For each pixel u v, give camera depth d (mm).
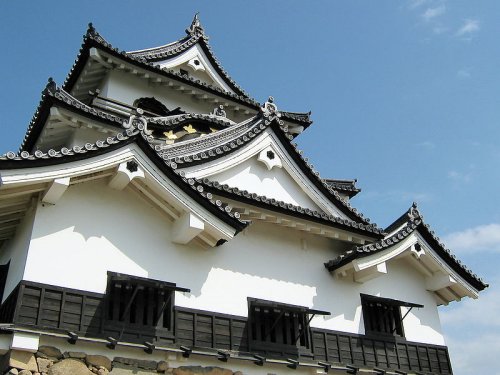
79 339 10336
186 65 27562
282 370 12789
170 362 11359
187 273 12836
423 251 15992
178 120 21438
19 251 11758
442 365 15750
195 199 12359
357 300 15273
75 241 11578
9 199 11258
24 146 19328
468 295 16547
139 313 11562
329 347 14008
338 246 16016
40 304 10531
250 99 26922
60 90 17406
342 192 22750
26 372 9688
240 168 15539
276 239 14953
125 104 22219
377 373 14125
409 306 15539
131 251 12219
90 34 22281
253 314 13383
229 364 12125
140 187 12375
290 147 16266
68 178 11109
